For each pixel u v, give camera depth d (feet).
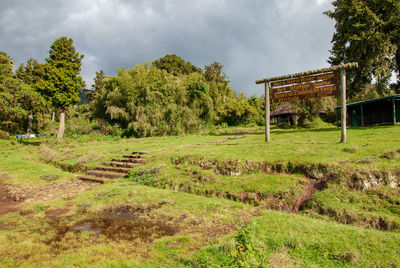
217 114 122.62
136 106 89.40
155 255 12.78
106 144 68.44
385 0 60.90
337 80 33.91
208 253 11.99
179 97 92.89
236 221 16.89
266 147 34.71
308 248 12.10
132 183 29.96
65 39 92.48
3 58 88.99
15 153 64.80
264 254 10.32
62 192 29.86
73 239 15.64
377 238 12.78
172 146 50.96
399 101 59.26
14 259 13.16
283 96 38.19
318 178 22.81
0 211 23.52
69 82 89.66
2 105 74.49
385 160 22.54
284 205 19.77
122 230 17.03
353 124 74.33
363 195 18.74
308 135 47.37
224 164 28.63
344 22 67.97
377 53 61.21
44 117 102.89
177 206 20.97
